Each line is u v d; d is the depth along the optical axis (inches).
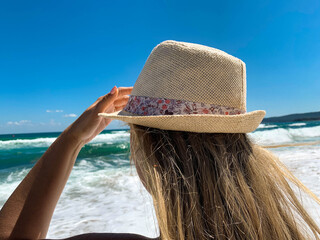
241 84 37.9
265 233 31.8
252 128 36.1
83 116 46.6
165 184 31.1
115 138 1027.3
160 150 33.3
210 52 35.9
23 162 482.0
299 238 34.1
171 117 31.9
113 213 142.0
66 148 44.8
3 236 37.5
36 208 40.2
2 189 218.7
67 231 119.3
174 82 35.5
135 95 39.1
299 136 882.8
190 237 29.7
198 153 33.2
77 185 211.8
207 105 35.3
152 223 127.3
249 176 34.5
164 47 37.0
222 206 31.2
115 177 242.8
